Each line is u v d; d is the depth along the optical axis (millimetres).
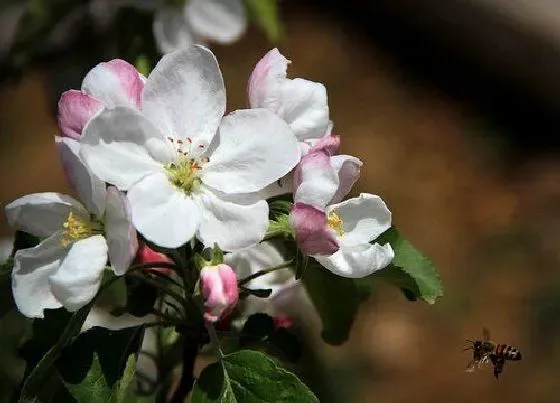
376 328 1062
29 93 1224
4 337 609
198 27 642
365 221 462
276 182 463
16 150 1177
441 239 1192
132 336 463
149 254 470
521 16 1315
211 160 454
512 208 1230
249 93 471
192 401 453
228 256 486
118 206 435
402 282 486
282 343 492
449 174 1279
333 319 519
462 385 1030
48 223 452
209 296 438
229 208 450
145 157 449
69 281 438
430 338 1062
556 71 1299
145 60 578
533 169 1285
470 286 1116
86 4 649
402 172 1282
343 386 980
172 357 520
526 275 1127
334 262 458
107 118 442
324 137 464
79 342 458
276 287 504
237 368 453
